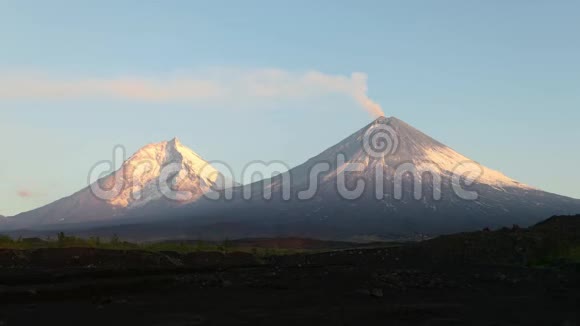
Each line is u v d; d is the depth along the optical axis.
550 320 22.89
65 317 23.28
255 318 23.08
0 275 37.69
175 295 29.42
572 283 34.31
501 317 23.44
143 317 23.30
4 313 24.19
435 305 26.27
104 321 22.45
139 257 48.81
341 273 39.91
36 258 46.56
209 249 65.75
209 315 23.73
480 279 36.00
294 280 35.72
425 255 51.47
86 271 40.66
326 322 22.27
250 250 73.38
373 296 28.95
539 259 47.19
